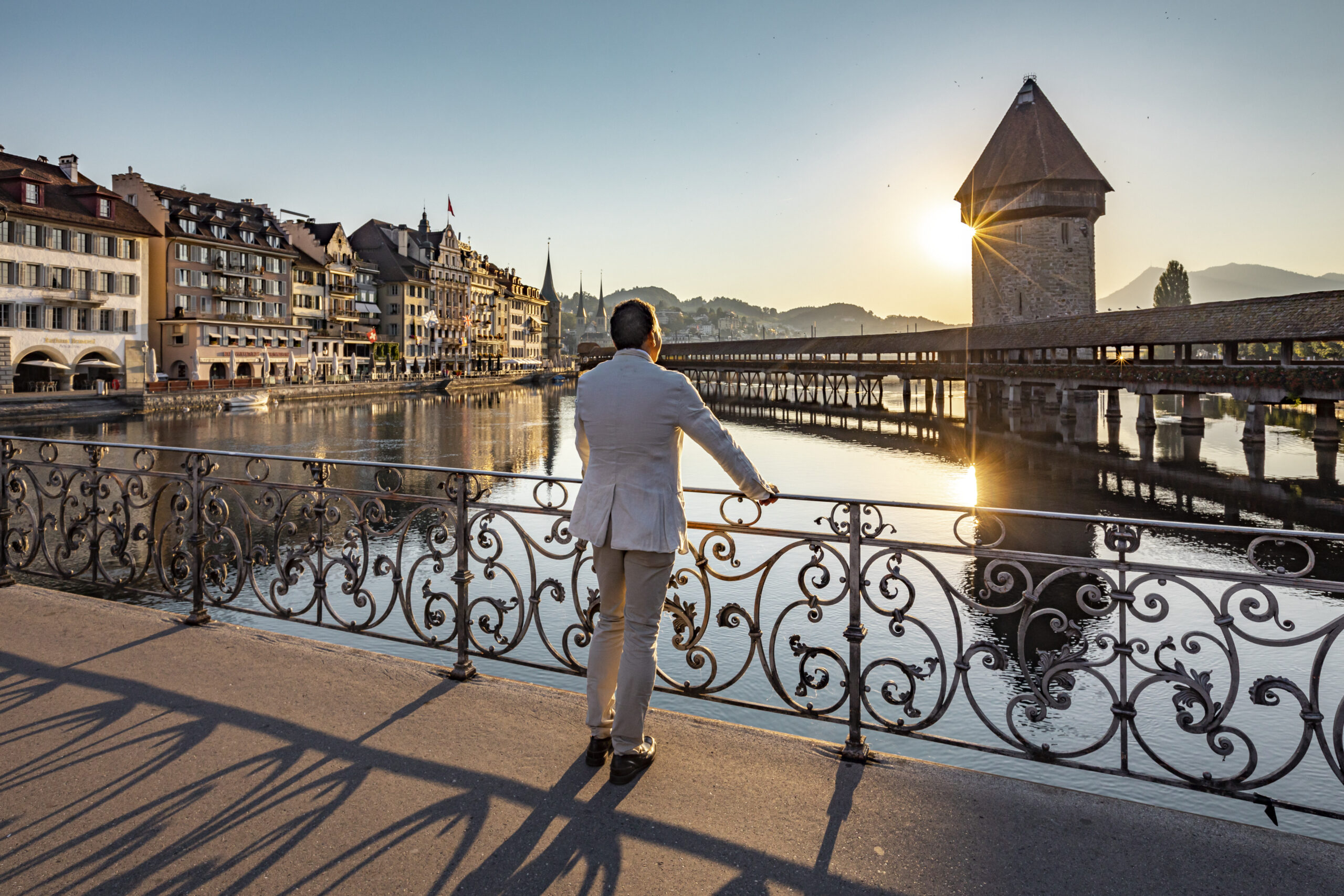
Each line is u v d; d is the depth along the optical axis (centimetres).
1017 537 1981
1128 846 272
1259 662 1084
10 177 5169
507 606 418
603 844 270
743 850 268
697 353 12256
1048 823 286
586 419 321
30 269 5241
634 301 331
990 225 7088
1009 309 6988
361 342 9400
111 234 5828
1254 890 249
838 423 6069
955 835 278
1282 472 2894
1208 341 3647
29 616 500
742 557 1636
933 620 1262
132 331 6000
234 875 253
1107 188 6781
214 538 511
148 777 309
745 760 331
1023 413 5869
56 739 339
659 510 305
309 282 8456
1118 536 314
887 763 328
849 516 349
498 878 252
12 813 284
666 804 296
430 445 4506
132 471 536
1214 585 1499
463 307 11850
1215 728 295
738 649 1114
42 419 4678
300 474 3344
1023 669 325
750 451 4244
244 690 391
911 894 247
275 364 7662
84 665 420
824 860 263
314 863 259
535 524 2028
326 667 423
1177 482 2808
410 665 428
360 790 303
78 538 563
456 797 299
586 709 358
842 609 1300
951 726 904
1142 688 309
